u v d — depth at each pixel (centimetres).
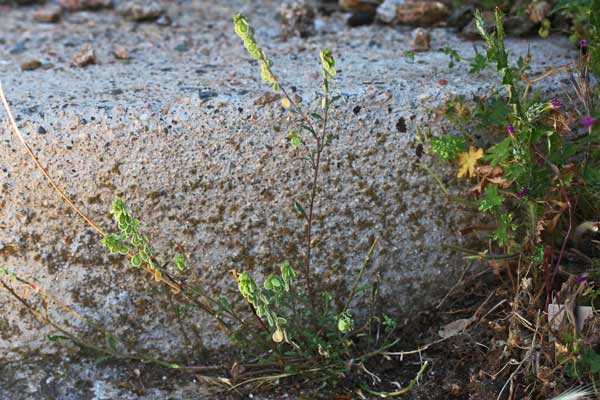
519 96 79
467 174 78
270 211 78
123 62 88
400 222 79
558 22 90
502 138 78
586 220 77
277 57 88
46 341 79
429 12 93
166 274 76
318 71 83
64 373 79
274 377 77
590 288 73
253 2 103
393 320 81
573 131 78
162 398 78
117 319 79
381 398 77
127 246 76
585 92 77
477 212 79
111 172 77
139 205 77
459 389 77
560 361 73
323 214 78
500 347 76
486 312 79
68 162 76
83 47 88
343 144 78
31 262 78
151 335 80
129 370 79
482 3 92
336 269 80
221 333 80
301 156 77
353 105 77
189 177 77
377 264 80
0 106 77
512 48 87
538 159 76
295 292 80
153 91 79
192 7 101
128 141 76
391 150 78
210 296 79
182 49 91
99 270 78
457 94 78
